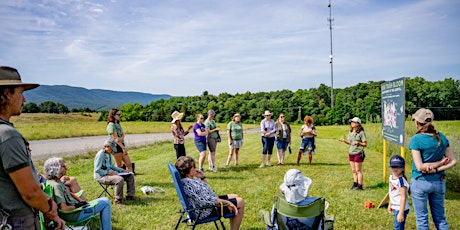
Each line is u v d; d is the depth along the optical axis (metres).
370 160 13.68
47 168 4.73
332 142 22.31
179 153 10.09
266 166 11.80
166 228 5.75
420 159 4.28
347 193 7.88
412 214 6.33
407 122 18.58
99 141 25.67
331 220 4.46
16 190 2.46
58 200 4.68
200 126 10.38
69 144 23.09
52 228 3.99
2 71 2.50
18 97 2.54
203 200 4.70
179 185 4.68
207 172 10.68
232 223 4.96
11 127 2.45
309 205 4.02
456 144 10.80
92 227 5.48
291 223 4.16
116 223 5.96
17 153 2.38
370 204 6.77
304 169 11.17
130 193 7.48
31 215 2.56
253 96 89.12
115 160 9.28
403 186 4.59
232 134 11.70
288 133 12.23
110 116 9.18
